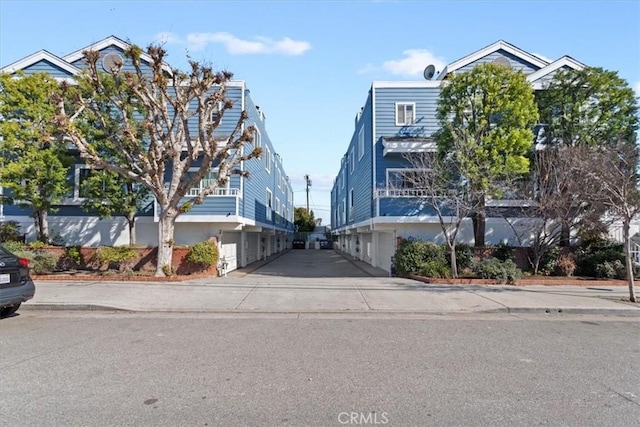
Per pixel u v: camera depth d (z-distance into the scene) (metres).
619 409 4.18
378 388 4.71
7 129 14.00
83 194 16.94
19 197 14.56
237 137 18.20
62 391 4.58
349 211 29.92
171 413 4.04
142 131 15.81
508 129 14.65
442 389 4.70
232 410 4.11
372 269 20.73
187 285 12.77
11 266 8.37
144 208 18.42
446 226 17.56
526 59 18.86
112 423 3.82
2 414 4.00
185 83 16.92
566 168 13.85
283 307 9.80
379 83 18.38
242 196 18.47
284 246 47.97
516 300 10.66
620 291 12.33
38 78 15.21
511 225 16.48
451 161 15.34
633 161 12.08
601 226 14.94
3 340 6.83
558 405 4.27
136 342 6.72
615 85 15.46
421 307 9.88
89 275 13.86
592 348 6.52
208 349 6.31
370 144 19.02
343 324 8.23
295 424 3.82
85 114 15.58
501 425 3.82
